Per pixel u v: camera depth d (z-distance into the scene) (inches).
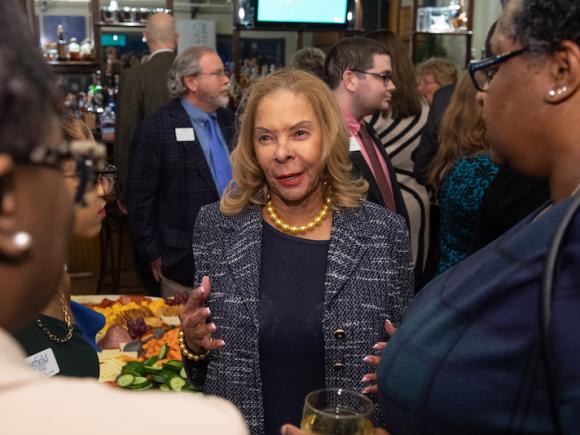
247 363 60.8
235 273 62.4
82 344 57.1
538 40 32.2
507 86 34.2
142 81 173.6
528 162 34.9
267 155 62.0
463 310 32.6
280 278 62.4
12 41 18.0
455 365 32.2
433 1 260.7
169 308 113.6
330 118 62.9
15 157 17.7
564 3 31.0
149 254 131.2
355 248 62.7
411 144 140.0
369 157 116.4
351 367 60.4
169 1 228.4
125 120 173.8
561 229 29.4
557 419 28.9
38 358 52.5
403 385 34.7
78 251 218.1
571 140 32.9
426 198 142.1
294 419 60.3
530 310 30.5
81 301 119.1
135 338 101.3
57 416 17.1
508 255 32.3
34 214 18.4
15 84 17.6
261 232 64.2
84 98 230.5
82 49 229.8
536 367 29.8
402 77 137.9
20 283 18.6
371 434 39.9
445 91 135.8
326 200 64.8
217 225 65.2
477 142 98.3
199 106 131.5
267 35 319.3
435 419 33.0
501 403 30.8
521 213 78.7
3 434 16.6
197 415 18.1
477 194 93.7
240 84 236.7
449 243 100.1
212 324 58.9
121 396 18.2
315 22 229.8
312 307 61.1
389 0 328.5
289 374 60.7
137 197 130.1
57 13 233.1
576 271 28.7
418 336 34.7
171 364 89.8
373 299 61.5
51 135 18.8
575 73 31.7
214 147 131.2
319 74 159.9
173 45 179.5
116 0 228.1
